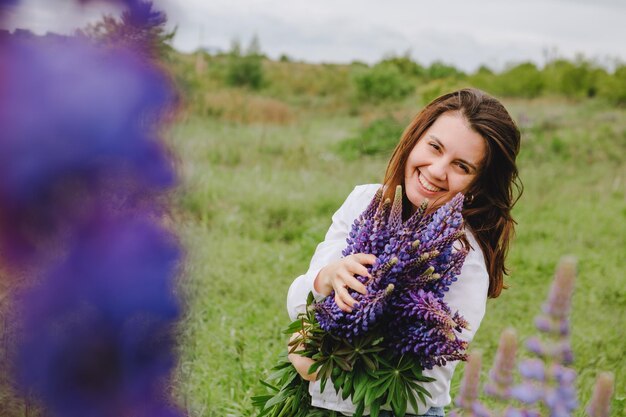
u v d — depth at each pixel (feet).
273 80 97.40
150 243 1.66
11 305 1.63
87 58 1.53
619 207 32.53
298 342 5.45
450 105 5.75
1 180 1.50
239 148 36.81
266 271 18.70
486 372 13.05
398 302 4.83
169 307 1.72
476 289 5.82
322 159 38.42
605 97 81.05
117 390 1.71
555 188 35.42
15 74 1.47
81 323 1.65
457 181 5.67
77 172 1.55
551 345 5.66
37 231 1.56
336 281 4.91
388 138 41.57
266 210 26.09
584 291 19.88
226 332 13.53
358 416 5.41
